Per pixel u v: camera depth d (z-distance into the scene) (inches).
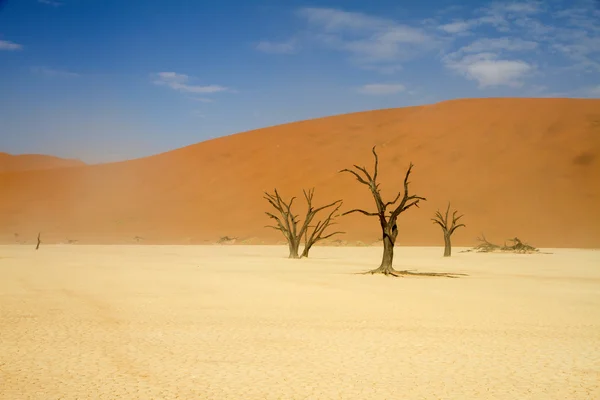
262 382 357.7
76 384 348.2
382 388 346.6
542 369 394.0
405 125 4232.3
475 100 4375.0
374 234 3171.8
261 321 586.6
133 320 585.0
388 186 3545.8
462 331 536.7
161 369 386.6
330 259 1787.6
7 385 344.8
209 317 609.9
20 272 1190.3
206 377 368.2
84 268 1325.0
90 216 3919.8
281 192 3772.1
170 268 1341.0
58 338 485.1
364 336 508.4
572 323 588.7
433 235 3053.6
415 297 800.3
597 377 374.0
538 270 1370.6
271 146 4372.5
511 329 550.0
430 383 358.0
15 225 3843.5
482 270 1360.7
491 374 380.5
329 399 324.8
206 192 3993.6
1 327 535.2
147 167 4552.2
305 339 493.0
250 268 1353.3
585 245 2810.0
